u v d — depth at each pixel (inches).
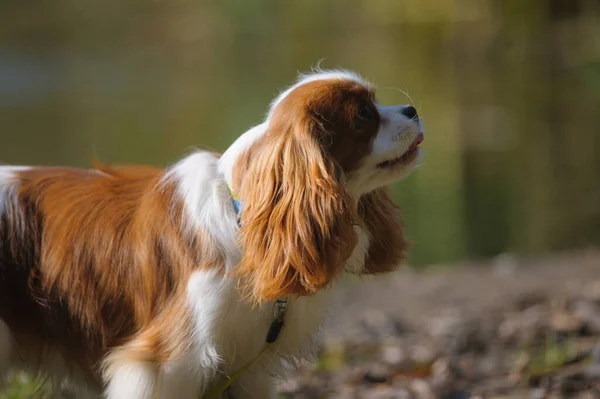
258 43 1384.1
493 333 335.3
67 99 1089.4
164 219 210.1
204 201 207.9
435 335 349.7
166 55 1434.5
